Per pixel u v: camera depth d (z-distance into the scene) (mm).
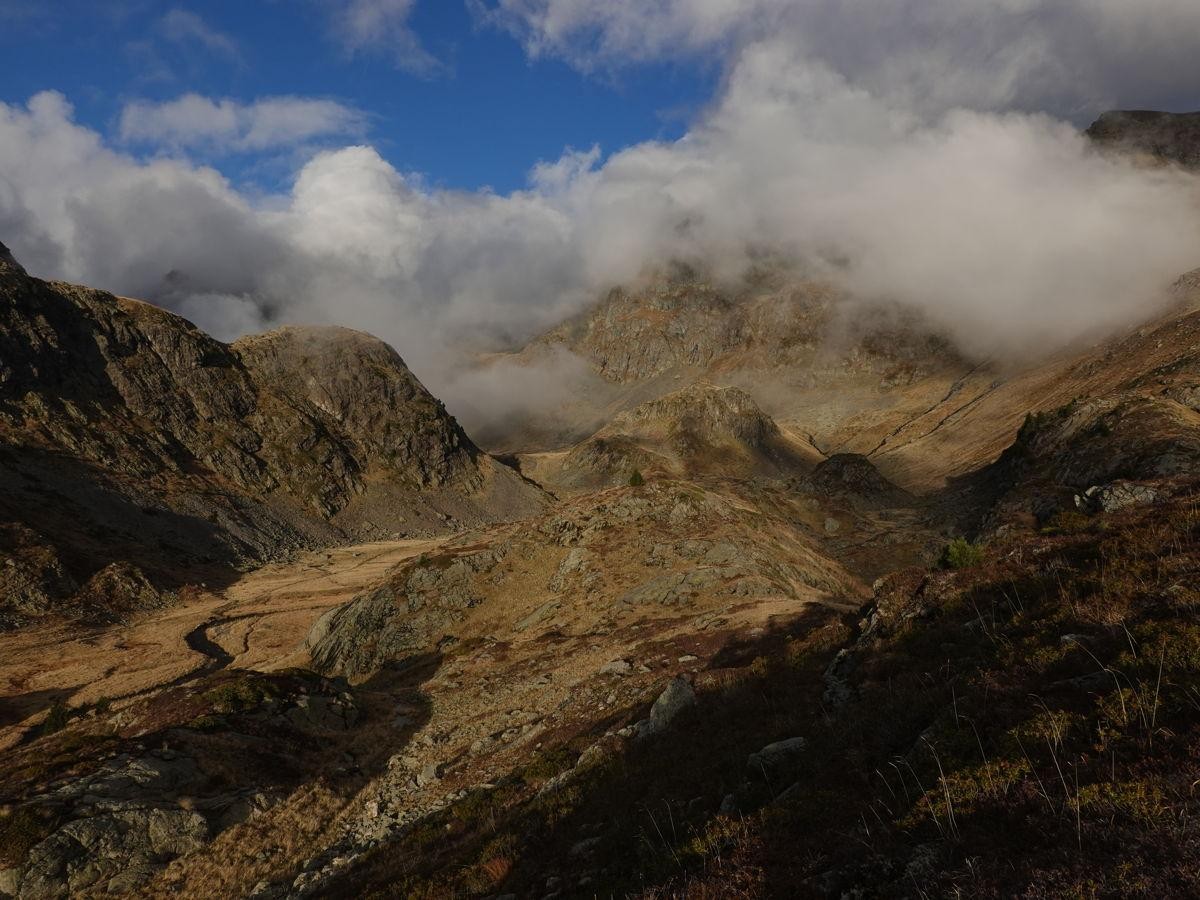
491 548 75625
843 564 100750
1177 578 11766
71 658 83875
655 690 28922
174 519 158250
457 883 14500
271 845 25641
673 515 74375
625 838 12695
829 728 13289
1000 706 9797
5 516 116375
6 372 165125
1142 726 7672
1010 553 20500
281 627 101938
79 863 23219
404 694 48812
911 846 7566
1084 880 5777
